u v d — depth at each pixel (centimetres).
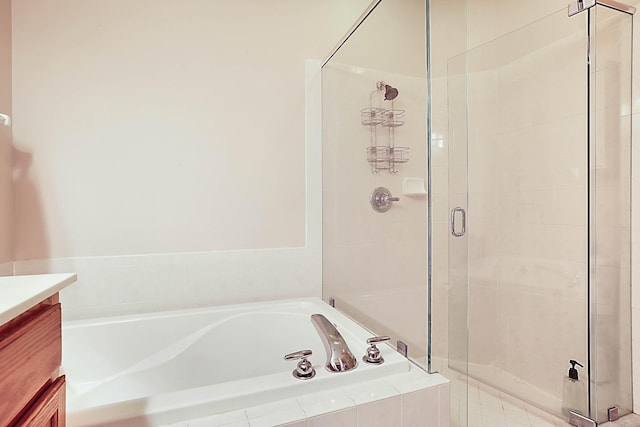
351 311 190
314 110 218
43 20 169
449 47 164
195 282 194
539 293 199
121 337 166
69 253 175
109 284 180
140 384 162
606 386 174
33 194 169
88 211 177
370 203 176
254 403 104
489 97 225
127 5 181
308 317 182
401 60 164
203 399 100
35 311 76
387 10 172
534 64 200
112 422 91
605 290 175
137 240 185
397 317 153
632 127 172
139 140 184
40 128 170
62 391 84
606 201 175
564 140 187
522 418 182
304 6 214
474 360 229
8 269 162
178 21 190
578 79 179
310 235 218
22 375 68
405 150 157
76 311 176
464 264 149
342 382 115
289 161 213
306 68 216
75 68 174
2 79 159
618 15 173
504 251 217
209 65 195
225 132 199
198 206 195
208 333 176
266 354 182
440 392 117
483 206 228
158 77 187
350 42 194
